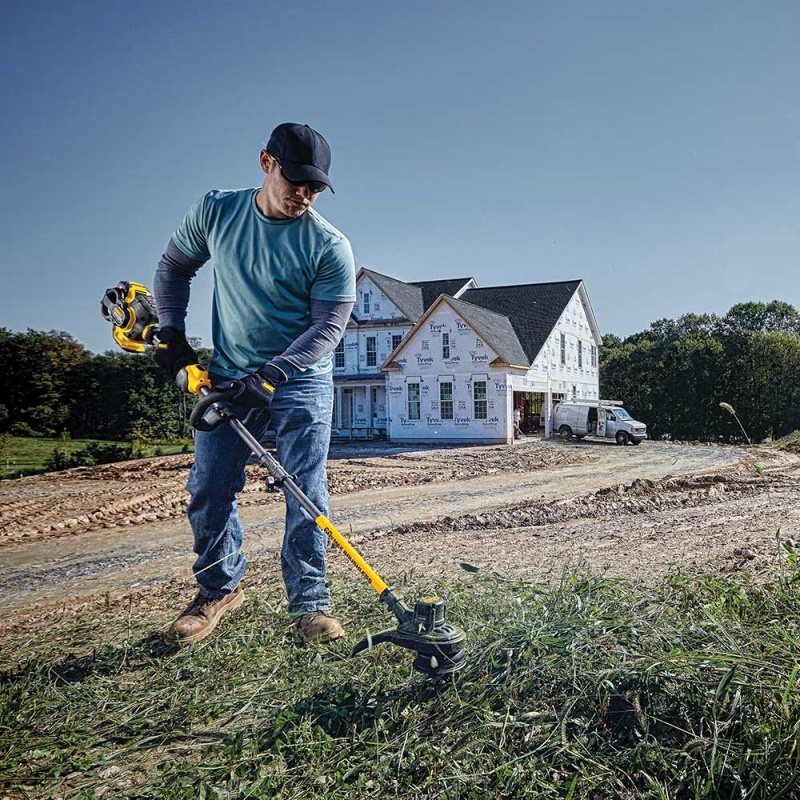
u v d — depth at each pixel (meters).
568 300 33.62
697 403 45.84
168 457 21.22
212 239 3.35
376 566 5.19
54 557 7.52
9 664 3.31
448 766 2.03
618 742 2.04
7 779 2.23
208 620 3.44
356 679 2.64
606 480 13.07
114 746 2.43
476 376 27.75
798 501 7.96
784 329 54.12
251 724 2.48
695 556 4.79
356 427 34.19
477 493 11.45
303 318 3.45
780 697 1.99
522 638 2.61
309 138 2.98
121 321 3.47
